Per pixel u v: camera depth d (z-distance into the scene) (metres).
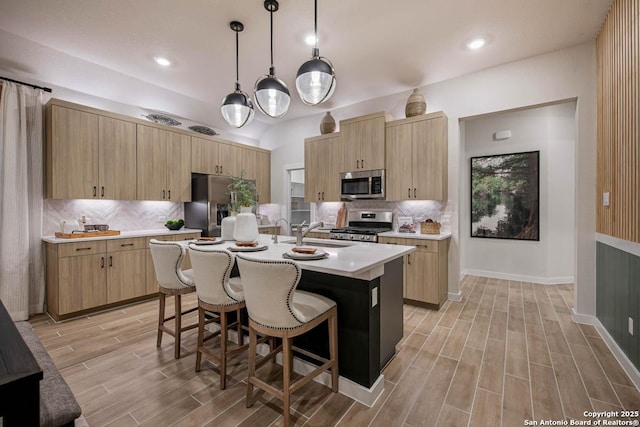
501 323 3.00
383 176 4.04
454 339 2.63
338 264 1.74
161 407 1.74
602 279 2.70
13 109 2.97
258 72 3.67
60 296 3.02
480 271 5.06
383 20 2.63
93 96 3.69
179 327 2.31
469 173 5.14
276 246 2.50
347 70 3.61
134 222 4.18
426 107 3.99
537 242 4.59
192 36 2.90
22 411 0.77
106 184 3.55
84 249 3.19
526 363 2.21
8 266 2.94
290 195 5.81
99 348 2.46
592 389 1.89
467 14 2.55
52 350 2.43
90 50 3.15
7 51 2.92
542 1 2.37
